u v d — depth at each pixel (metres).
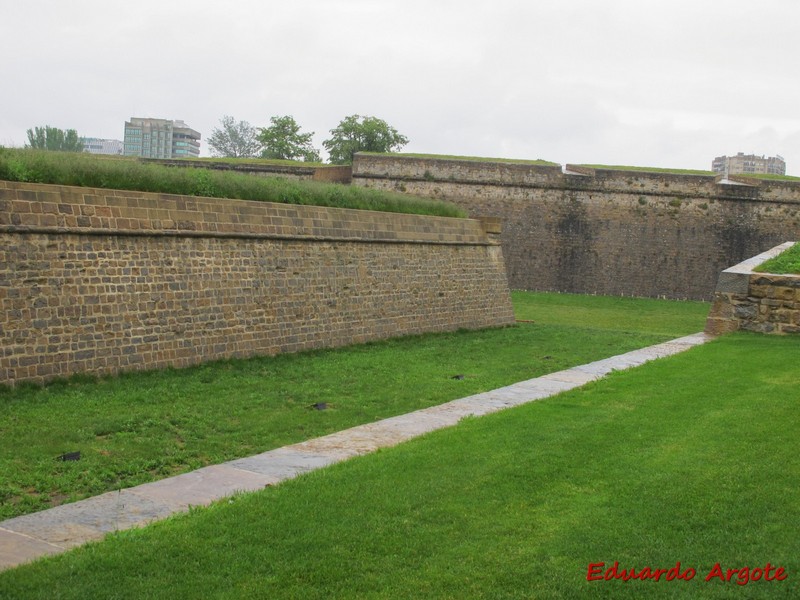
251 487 8.20
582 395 11.81
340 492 7.54
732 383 11.72
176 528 6.71
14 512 7.46
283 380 14.37
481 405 12.23
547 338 21.52
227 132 97.56
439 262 22.92
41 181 13.50
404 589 5.64
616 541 6.28
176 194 15.66
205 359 15.46
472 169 37.78
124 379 13.46
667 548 6.13
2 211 12.30
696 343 16.72
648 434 9.13
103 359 13.59
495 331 23.55
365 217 20.16
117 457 9.38
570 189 37.94
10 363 12.23
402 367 16.14
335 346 18.81
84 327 13.32
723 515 6.64
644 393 11.57
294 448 9.82
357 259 19.78
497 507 7.07
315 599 5.52
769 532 6.30
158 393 12.66
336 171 37.66
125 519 7.29
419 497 7.34
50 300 12.85
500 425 10.02
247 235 16.52
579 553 6.11
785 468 7.67
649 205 37.94
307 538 6.45
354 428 10.81
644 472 7.77
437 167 37.56
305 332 17.98
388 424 11.04
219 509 7.18
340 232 19.20
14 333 12.32
